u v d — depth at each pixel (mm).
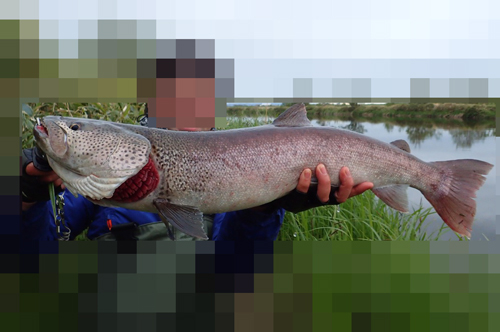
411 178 690
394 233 985
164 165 552
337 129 661
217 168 573
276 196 615
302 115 662
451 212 704
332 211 1027
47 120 510
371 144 662
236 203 594
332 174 632
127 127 559
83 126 529
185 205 563
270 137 612
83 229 812
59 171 531
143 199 551
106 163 521
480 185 698
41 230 633
